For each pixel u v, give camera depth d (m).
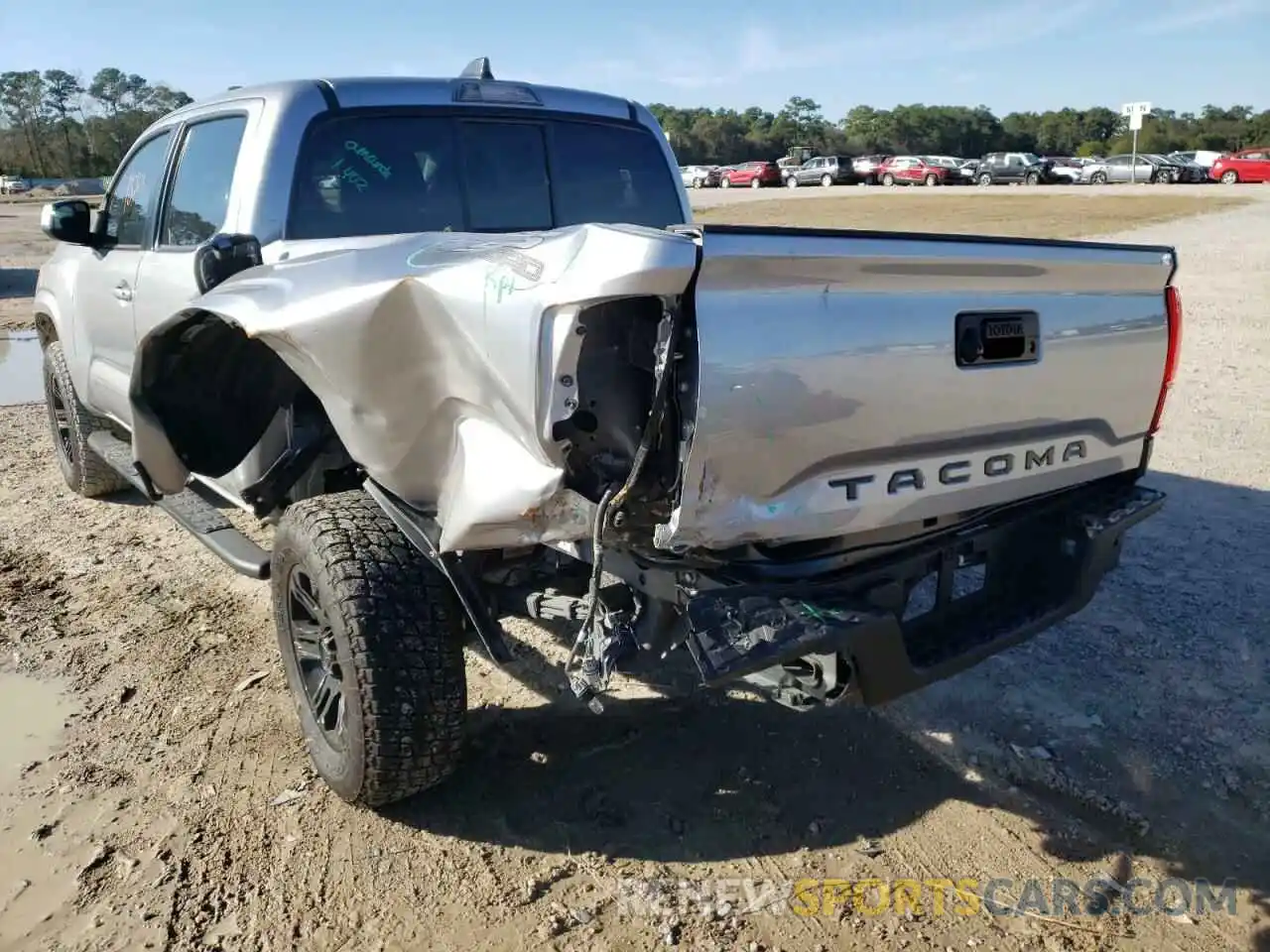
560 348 2.28
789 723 3.65
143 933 2.70
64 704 3.85
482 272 2.47
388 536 2.98
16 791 3.31
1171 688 3.83
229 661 4.17
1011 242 2.73
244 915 2.77
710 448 2.33
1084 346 3.00
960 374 2.70
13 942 2.67
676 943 2.65
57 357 5.84
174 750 3.54
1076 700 3.76
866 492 2.62
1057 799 3.21
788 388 2.40
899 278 2.55
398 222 3.98
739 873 2.91
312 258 3.16
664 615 2.63
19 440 7.63
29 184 69.94
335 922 2.74
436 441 2.73
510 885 2.87
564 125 4.43
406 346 2.65
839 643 2.40
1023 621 3.01
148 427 3.79
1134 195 33.44
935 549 2.89
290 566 3.16
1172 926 2.68
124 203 5.12
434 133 4.09
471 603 2.79
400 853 3.01
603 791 3.28
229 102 4.18
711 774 3.36
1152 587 4.68
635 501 2.45
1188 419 7.57
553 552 2.98
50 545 5.46
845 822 3.12
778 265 2.34
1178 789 3.23
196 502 4.41
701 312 2.27
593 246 2.27
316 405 3.67
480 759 3.46
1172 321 3.28
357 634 2.87
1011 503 3.13
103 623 4.52
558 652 4.20
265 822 3.15
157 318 4.35
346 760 3.03
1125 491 3.36
